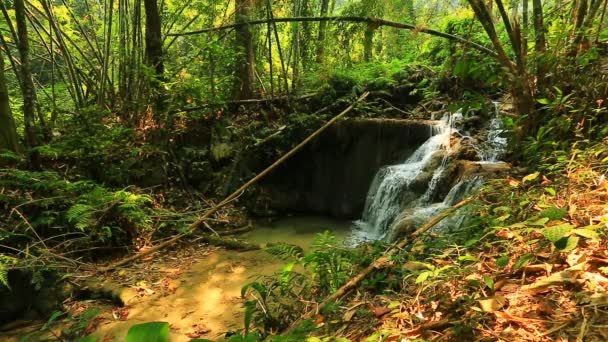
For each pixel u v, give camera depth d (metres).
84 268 4.23
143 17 7.45
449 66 6.36
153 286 4.02
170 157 6.12
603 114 3.45
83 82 7.51
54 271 4.00
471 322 1.64
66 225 4.46
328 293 2.63
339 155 6.80
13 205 4.36
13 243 4.14
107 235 4.55
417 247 2.95
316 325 2.04
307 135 6.70
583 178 2.63
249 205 6.24
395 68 8.01
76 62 7.62
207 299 3.78
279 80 7.55
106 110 5.99
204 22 7.91
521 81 3.68
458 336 1.59
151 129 6.18
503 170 4.17
